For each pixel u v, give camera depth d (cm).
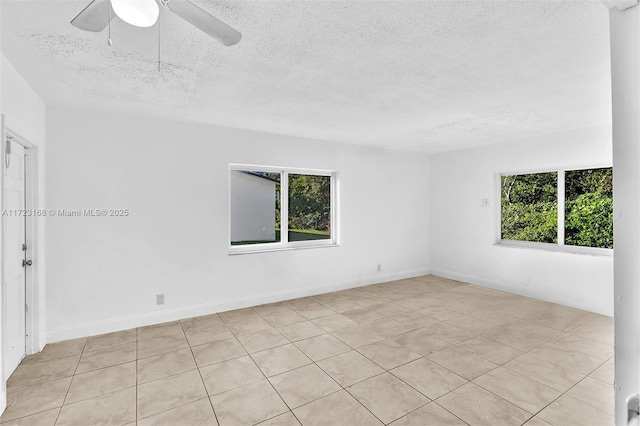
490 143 488
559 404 211
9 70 222
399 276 555
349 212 498
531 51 209
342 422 196
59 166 310
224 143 393
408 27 182
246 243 432
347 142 485
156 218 355
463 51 209
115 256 335
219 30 149
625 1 61
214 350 290
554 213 439
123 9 123
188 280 373
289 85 264
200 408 210
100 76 245
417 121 367
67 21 175
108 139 332
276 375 249
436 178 580
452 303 421
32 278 282
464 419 197
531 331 329
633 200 62
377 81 256
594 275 387
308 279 459
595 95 286
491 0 158
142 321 347
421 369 256
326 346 297
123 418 201
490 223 495
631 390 62
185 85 263
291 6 161
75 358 276
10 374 248
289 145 441
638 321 61
